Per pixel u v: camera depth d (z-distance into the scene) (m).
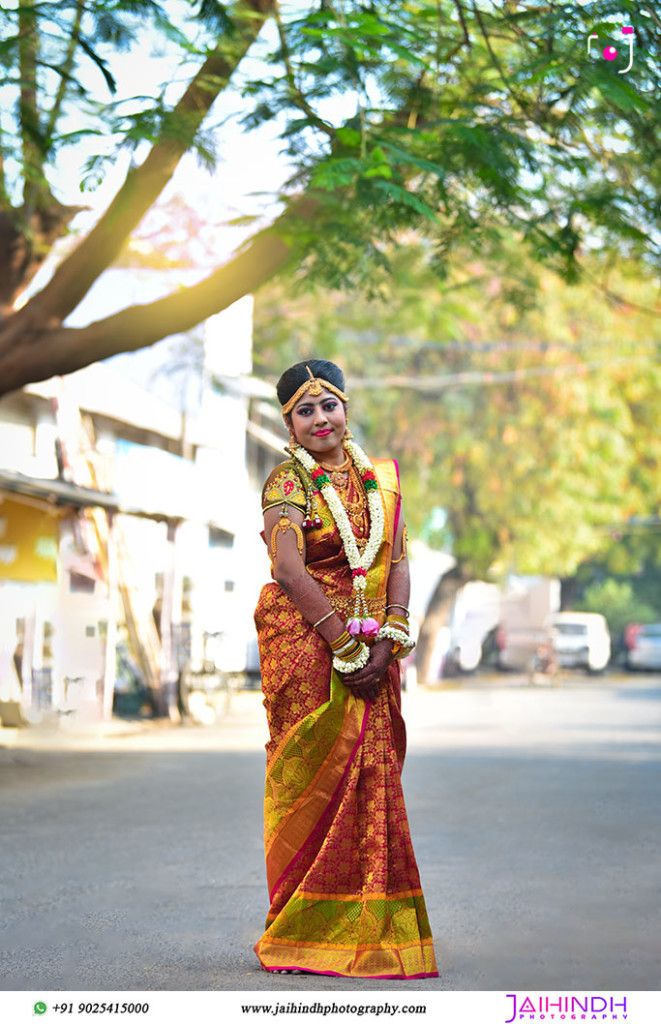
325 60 8.62
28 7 7.67
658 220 10.32
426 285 19.92
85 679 16.81
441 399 32.12
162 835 8.23
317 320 24.08
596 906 6.04
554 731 16.94
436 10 9.34
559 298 30.67
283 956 4.77
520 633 40.44
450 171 9.73
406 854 4.84
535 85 8.91
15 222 10.74
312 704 4.84
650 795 10.20
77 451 16.81
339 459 5.13
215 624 23.88
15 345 10.62
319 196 9.55
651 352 31.88
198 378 21.38
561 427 32.00
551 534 33.09
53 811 9.34
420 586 33.88
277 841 4.86
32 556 16.23
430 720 19.05
